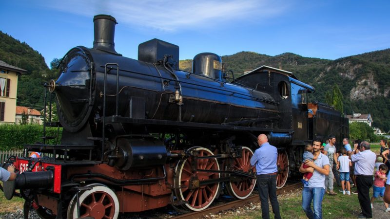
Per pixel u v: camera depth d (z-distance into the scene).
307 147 6.01
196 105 7.34
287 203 8.27
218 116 8.05
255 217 6.88
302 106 11.62
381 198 9.70
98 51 6.15
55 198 5.16
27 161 5.82
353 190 10.88
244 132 8.62
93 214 5.16
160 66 7.26
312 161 5.79
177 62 7.89
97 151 5.95
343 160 10.12
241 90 9.36
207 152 7.53
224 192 9.53
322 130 13.38
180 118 6.95
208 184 7.52
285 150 10.60
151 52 7.52
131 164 5.39
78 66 5.92
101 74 5.71
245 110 9.05
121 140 5.64
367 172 7.23
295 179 13.05
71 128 6.04
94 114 5.67
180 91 7.03
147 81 6.44
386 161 10.70
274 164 6.26
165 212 7.25
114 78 5.86
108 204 5.50
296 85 11.33
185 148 7.84
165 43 7.71
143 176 6.21
